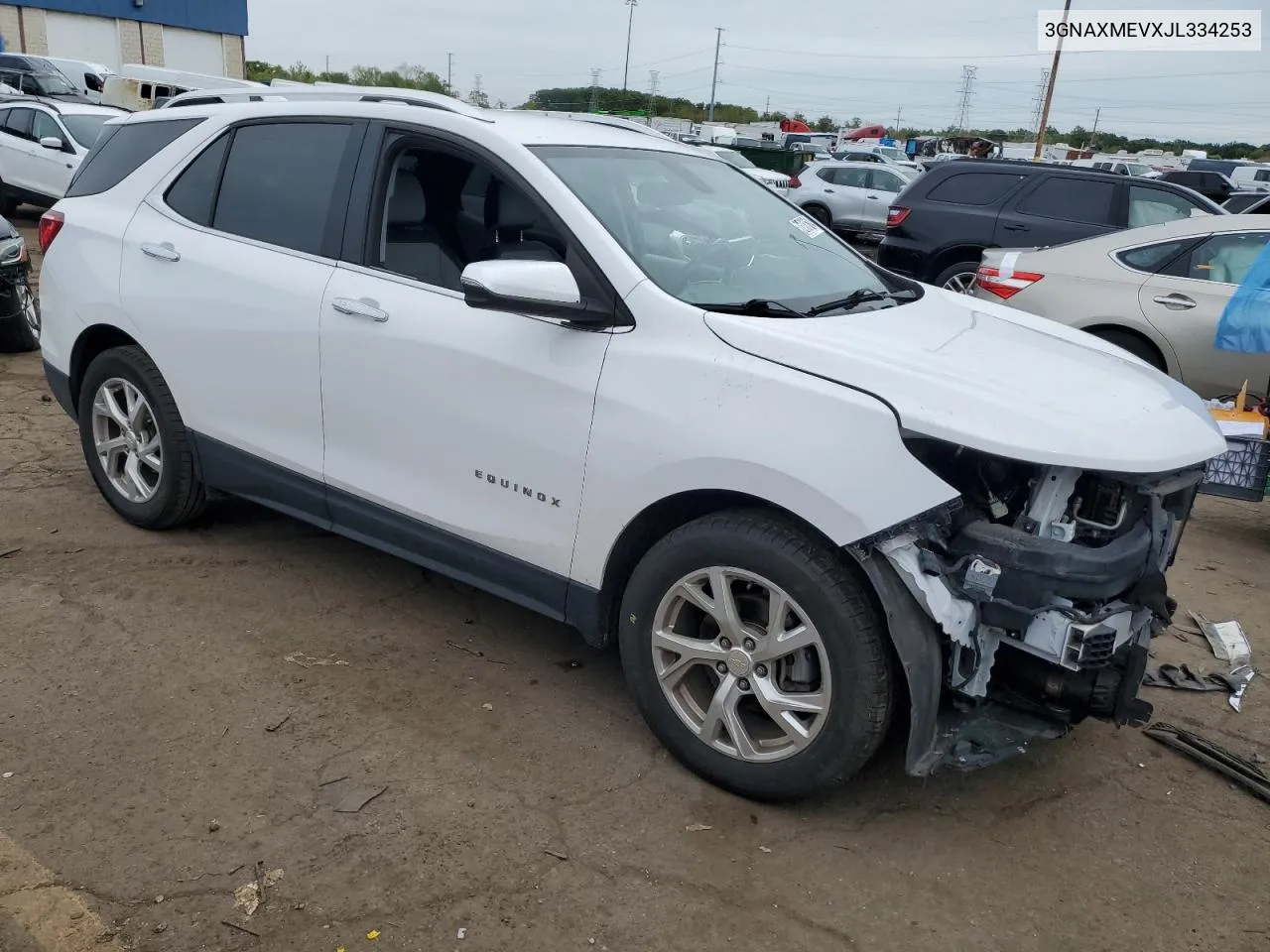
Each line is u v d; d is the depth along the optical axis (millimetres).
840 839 2855
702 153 4168
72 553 4270
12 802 2766
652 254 3152
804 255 3719
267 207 3879
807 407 2672
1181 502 3211
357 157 3629
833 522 2596
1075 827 2986
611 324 3004
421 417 3387
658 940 2451
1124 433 2682
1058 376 2977
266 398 3850
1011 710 2863
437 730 3234
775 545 2717
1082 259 7250
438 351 3301
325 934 2395
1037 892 2707
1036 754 3340
